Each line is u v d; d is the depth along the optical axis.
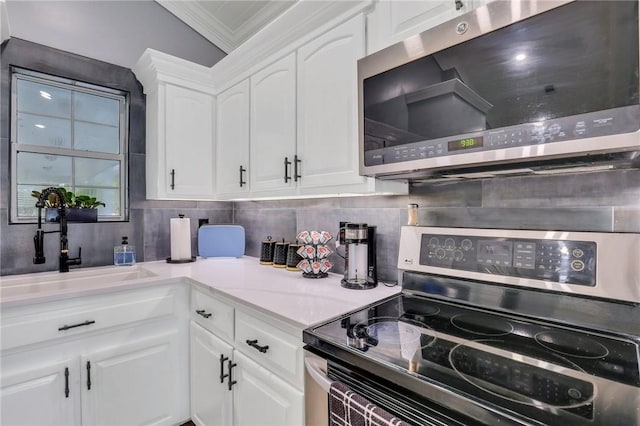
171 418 1.60
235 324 1.28
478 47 0.83
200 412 1.54
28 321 1.24
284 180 1.52
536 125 0.75
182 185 1.95
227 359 1.32
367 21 1.20
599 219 0.93
